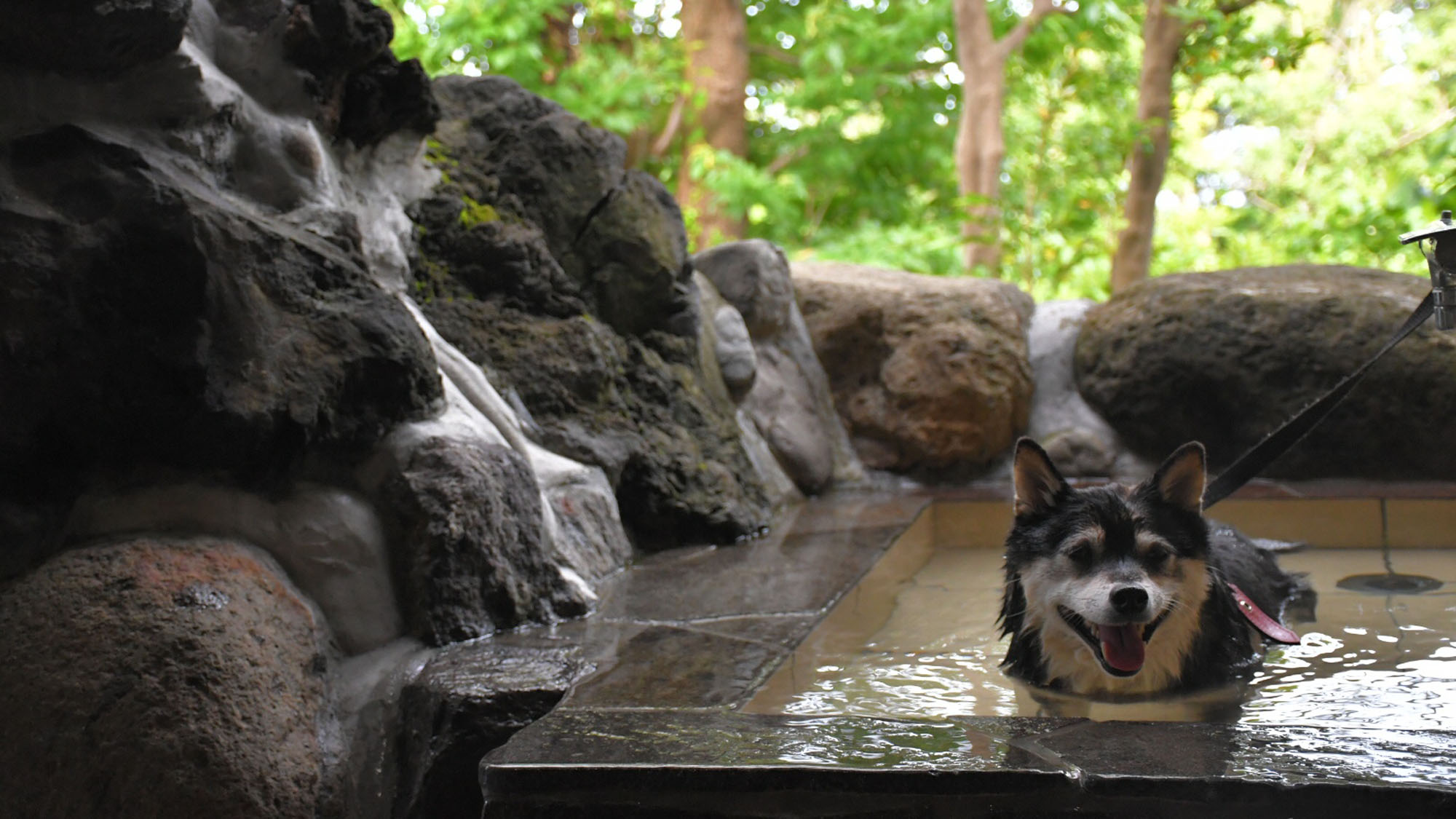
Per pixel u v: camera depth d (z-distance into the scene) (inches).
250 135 162.4
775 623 154.5
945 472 290.4
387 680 134.3
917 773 90.2
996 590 192.4
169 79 147.0
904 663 145.1
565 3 506.6
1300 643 149.8
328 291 150.0
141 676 112.2
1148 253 433.7
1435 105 616.4
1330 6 531.5
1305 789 84.9
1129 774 88.1
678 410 234.2
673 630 152.0
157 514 132.1
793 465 273.3
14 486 127.6
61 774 108.7
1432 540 222.5
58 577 120.7
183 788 108.3
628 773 93.2
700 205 527.5
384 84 187.3
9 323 122.0
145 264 128.6
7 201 125.4
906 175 597.6
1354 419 259.3
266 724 116.1
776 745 98.7
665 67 513.7
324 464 146.5
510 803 94.9
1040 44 496.1
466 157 224.1
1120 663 126.6
